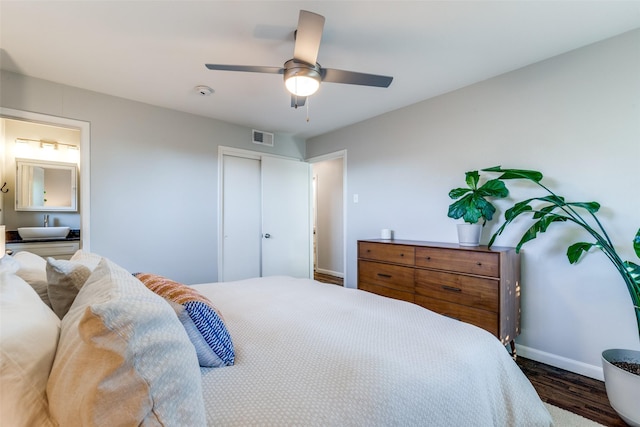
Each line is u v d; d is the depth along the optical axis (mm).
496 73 2605
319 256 6070
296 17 1865
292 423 730
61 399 600
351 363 999
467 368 1078
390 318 1454
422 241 3105
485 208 2484
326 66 2480
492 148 2678
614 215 2053
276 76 2629
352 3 1741
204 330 989
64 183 3920
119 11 1798
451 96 2963
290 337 1228
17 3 1714
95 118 2914
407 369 985
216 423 717
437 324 1381
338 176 5645
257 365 1008
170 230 3379
